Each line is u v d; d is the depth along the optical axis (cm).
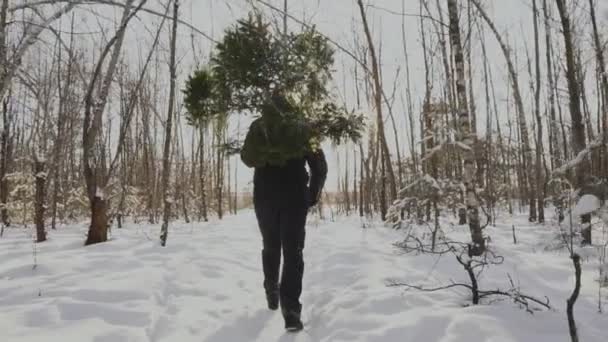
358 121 292
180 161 1827
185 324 283
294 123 270
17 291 329
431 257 444
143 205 1574
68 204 1277
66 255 498
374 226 919
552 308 257
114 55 648
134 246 578
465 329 226
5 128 1177
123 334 256
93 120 639
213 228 1003
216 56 276
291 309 275
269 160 280
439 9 998
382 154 1155
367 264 421
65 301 295
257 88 268
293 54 260
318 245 631
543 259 419
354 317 270
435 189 509
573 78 447
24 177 1066
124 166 1340
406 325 241
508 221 1045
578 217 212
